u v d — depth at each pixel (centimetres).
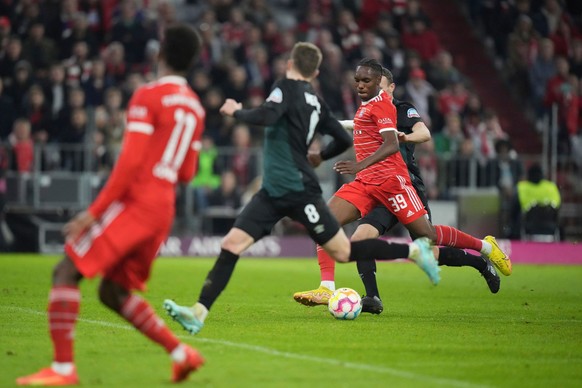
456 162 7919
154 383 2292
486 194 7469
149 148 2289
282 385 2275
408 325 3394
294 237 7756
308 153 2952
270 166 2794
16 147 7350
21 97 7912
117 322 3325
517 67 9769
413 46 9550
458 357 2719
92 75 8062
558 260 7625
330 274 3609
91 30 8750
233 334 3091
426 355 2738
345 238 2802
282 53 8831
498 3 10156
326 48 8712
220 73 8394
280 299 4322
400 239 7744
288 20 10181
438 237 3809
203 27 8612
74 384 2270
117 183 2212
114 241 2248
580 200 8244
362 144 3647
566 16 10025
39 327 3189
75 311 2284
